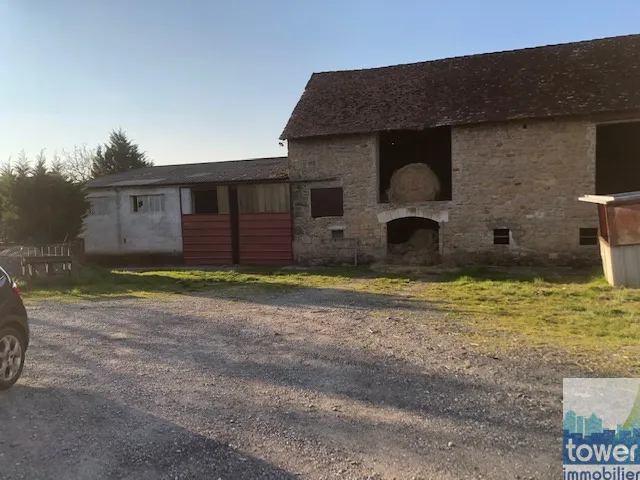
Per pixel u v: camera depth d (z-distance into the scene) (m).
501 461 2.89
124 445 3.12
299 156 16.39
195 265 18.23
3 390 4.10
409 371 4.58
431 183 15.55
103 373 4.64
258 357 5.18
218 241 17.98
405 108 15.75
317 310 8.08
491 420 3.45
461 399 3.85
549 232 14.13
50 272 11.95
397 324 6.79
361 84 17.88
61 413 3.64
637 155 16.52
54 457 2.95
